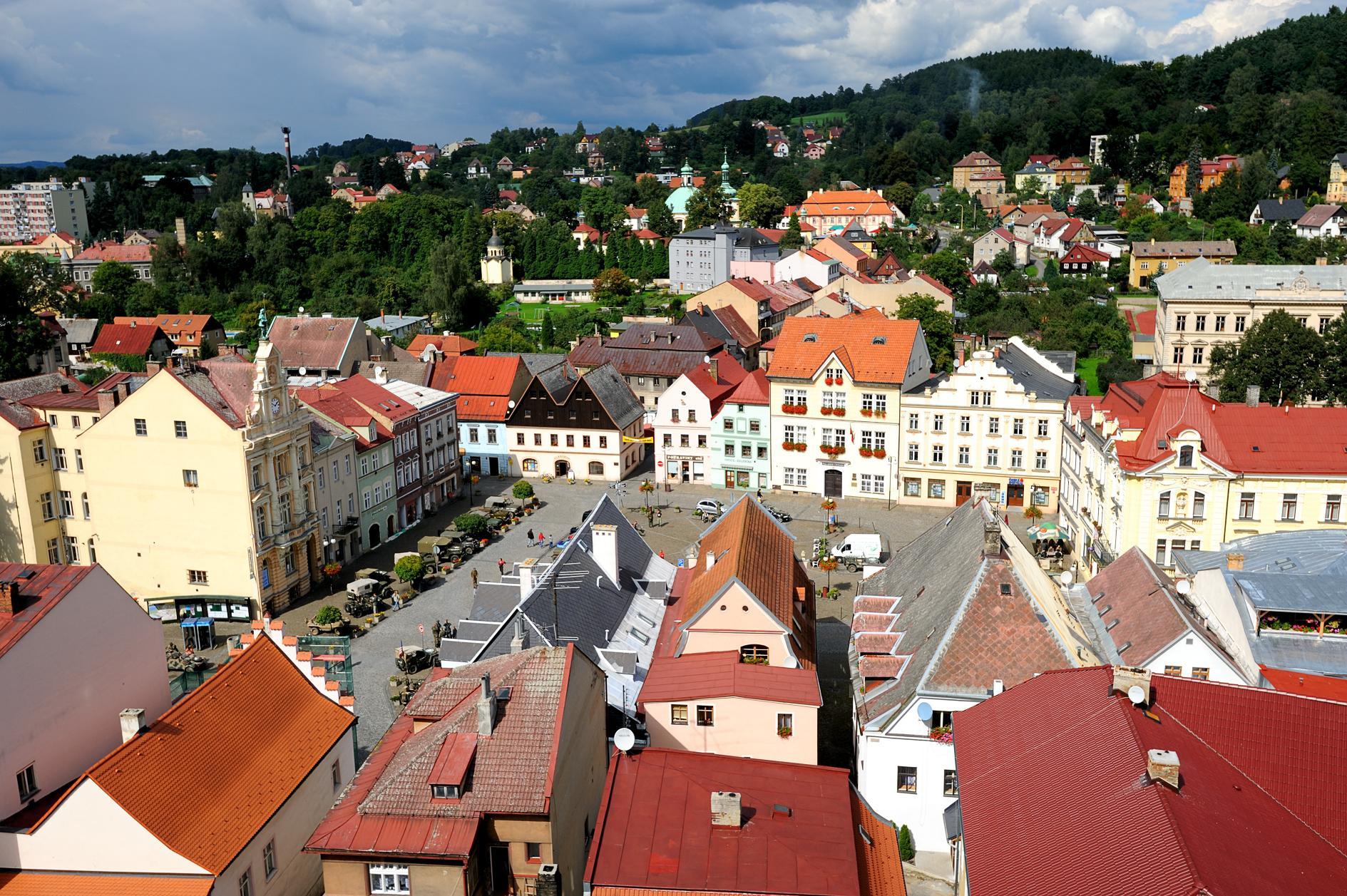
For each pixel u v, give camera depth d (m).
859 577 94.50
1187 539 80.06
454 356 138.62
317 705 51.09
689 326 153.75
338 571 93.12
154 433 86.19
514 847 38.41
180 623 82.94
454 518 114.62
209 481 85.50
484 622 61.84
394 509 108.81
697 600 60.06
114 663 50.25
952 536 63.03
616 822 38.28
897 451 115.44
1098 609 62.88
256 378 86.44
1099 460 87.94
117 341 190.00
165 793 41.56
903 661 56.25
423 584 93.19
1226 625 59.78
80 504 91.25
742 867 36.06
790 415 118.88
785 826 38.69
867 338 117.38
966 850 36.41
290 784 45.97
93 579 48.81
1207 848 30.62
